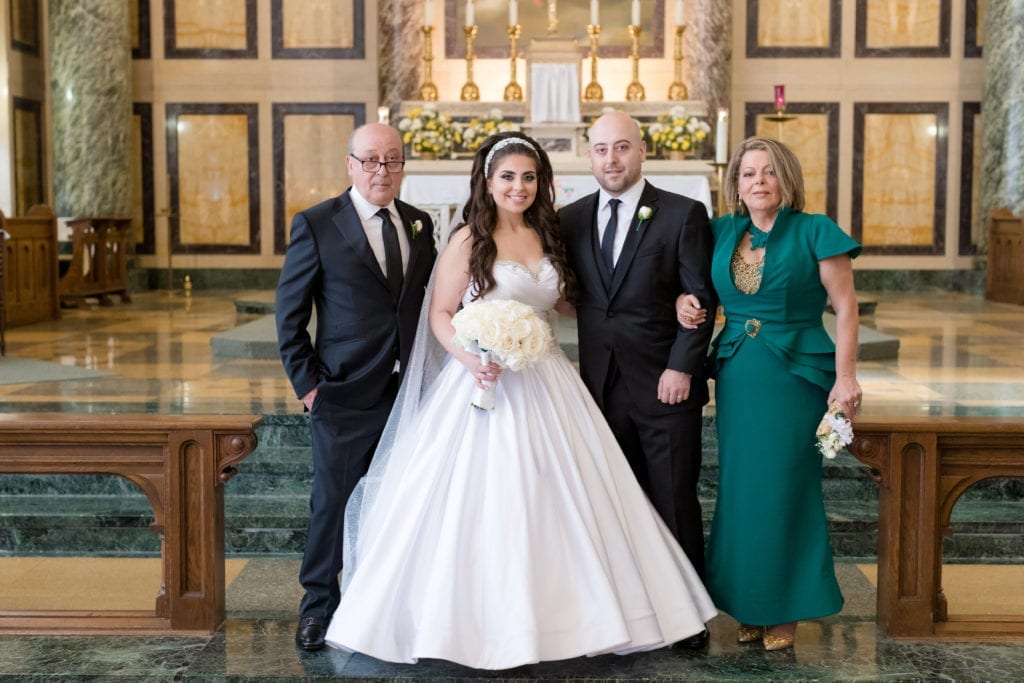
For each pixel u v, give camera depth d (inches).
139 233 533.0
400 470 142.3
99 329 383.6
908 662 141.6
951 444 147.8
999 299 482.9
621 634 131.3
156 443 149.6
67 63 484.7
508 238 144.1
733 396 144.3
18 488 202.8
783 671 138.6
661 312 146.6
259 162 530.6
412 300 146.1
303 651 144.8
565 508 136.6
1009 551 190.1
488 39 506.6
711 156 486.3
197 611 150.9
